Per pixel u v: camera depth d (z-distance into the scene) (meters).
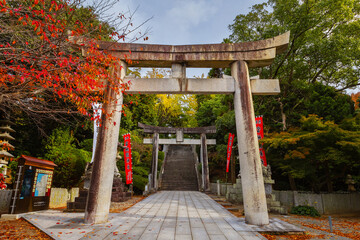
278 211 9.48
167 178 22.55
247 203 6.36
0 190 7.66
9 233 5.14
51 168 8.82
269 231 5.61
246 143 6.64
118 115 6.91
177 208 9.52
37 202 8.00
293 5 14.62
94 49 5.53
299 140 10.04
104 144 6.52
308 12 14.44
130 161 13.66
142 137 24.00
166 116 32.22
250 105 6.94
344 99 12.22
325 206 10.69
